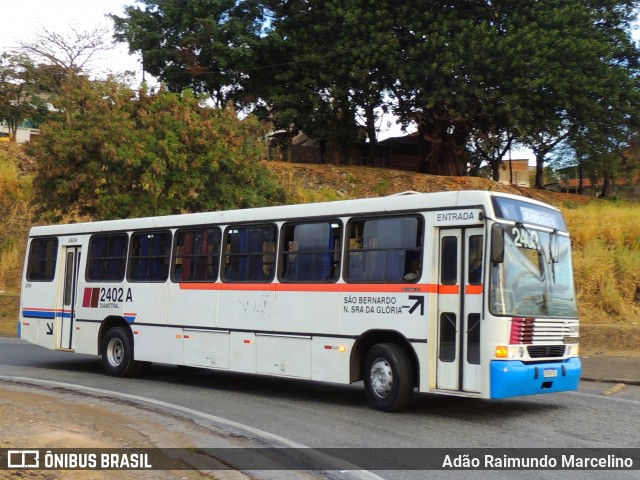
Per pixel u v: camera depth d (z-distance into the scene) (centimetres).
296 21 3925
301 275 1121
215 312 1239
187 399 1136
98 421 913
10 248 2898
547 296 988
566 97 3316
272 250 1170
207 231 1284
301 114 3850
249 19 3941
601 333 1702
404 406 998
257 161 2411
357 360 1045
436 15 3506
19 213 3098
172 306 1319
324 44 3753
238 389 1259
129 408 1041
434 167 3944
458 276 951
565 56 3353
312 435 862
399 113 3803
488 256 923
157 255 1371
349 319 1045
